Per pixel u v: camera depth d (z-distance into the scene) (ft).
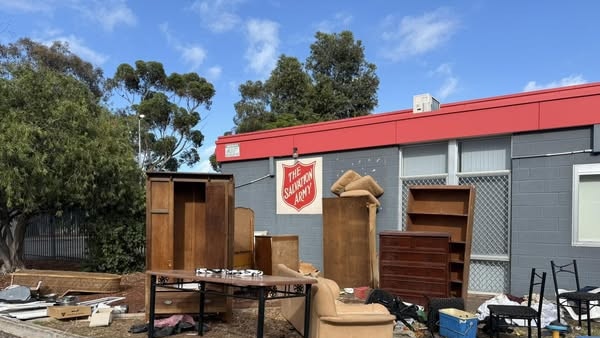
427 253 26.76
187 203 26.53
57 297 31.32
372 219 35.29
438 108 37.06
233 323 24.56
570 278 28.78
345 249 36.11
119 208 43.57
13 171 34.40
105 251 42.19
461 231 29.58
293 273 22.13
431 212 30.78
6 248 42.96
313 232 40.22
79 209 45.75
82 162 38.04
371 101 120.67
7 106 37.24
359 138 37.96
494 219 32.14
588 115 28.40
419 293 26.76
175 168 136.46
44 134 36.22
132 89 129.80
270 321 24.98
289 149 41.96
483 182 32.63
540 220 30.01
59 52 102.58
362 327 19.53
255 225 44.04
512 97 31.19
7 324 25.12
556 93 29.55
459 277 28.63
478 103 32.53
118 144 42.47
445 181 34.06
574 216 28.78
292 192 41.73
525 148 30.76
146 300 24.58
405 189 35.88
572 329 23.36
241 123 121.19
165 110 126.62
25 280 33.60
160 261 24.97
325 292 19.33
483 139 32.83
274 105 118.11
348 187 36.99
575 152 28.94
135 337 22.22
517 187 30.94
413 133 35.19
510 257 31.07
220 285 24.36
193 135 134.21
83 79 107.76
